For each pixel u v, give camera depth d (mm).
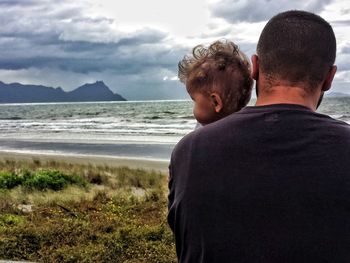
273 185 1389
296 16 1497
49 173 16828
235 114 1551
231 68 2008
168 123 70938
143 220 9938
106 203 12414
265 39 1515
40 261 7074
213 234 1419
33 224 8852
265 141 1439
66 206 11703
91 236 8203
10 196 13547
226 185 1433
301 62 1466
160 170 23594
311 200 1358
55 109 178375
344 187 1359
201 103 2068
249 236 1380
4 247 7371
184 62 2121
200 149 1511
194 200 1463
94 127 66250
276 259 1350
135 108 154125
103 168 22375
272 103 1502
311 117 1457
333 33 1521
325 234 1337
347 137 1423
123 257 7301
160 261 7082
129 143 40938
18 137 52469
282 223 1359
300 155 1402
